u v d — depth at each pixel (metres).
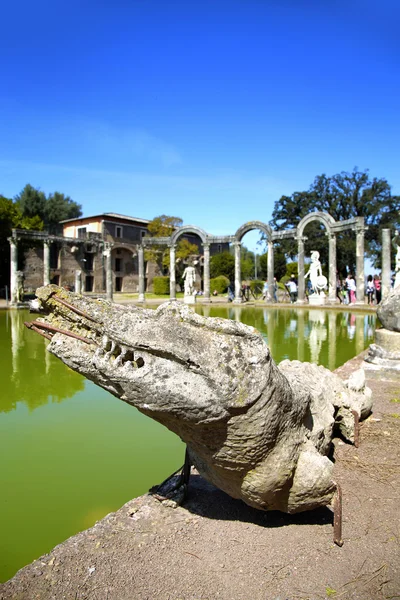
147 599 2.64
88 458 5.31
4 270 41.53
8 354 12.00
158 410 2.89
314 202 52.59
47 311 3.17
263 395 2.87
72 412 7.08
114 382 2.93
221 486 3.44
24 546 3.63
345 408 5.14
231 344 2.88
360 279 30.75
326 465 3.22
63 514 4.09
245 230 36.50
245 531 3.36
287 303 34.03
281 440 3.10
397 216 51.28
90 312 3.00
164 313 2.92
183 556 3.04
